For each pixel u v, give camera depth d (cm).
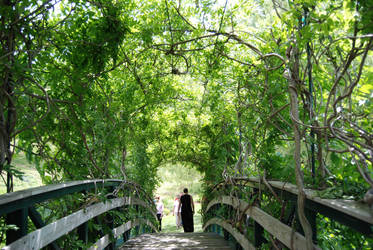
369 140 190
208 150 902
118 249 460
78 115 418
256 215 340
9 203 191
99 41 353
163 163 1037
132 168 718
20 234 205
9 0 260
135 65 530
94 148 478
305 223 208
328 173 231
